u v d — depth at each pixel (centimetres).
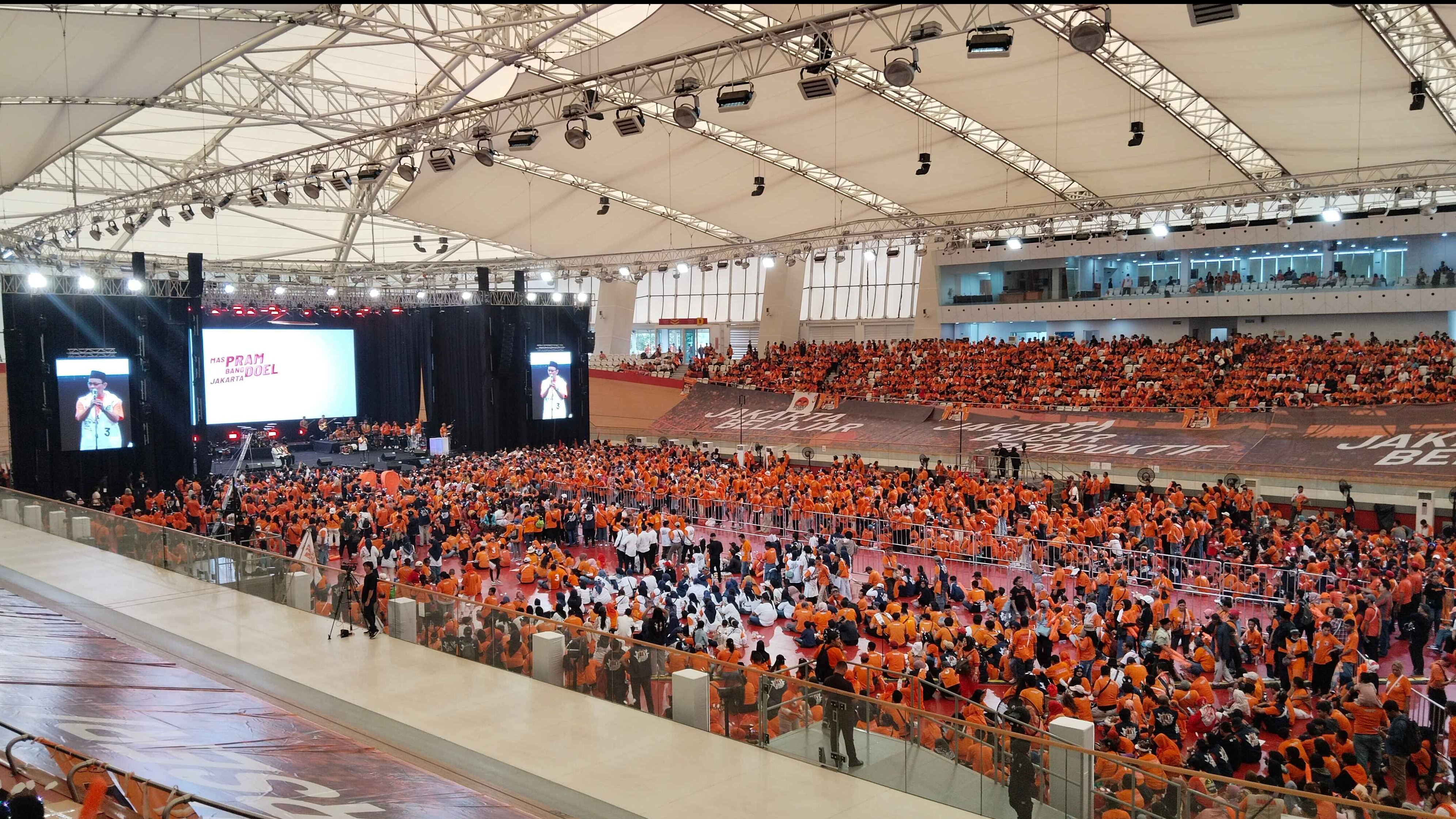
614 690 1430
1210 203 3656
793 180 4316
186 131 3731
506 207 4781
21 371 3466
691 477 3678
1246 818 877
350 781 1063
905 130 3597
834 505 3142
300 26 2675
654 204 4859
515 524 3048
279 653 1647
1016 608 2075
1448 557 2281
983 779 1050
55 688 1282
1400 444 3334
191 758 1050
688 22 2762
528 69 2936
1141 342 4691
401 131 3025
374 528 3031
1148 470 3566
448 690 1478
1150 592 2197
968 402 4584
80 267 4534
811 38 2788
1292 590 2272
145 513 3241
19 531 2667
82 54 2616
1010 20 2459
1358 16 2384
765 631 2206
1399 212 4075
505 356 4803
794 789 1124
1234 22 2452
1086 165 3791
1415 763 1284
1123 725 1296
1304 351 4153
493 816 1013
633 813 1058
